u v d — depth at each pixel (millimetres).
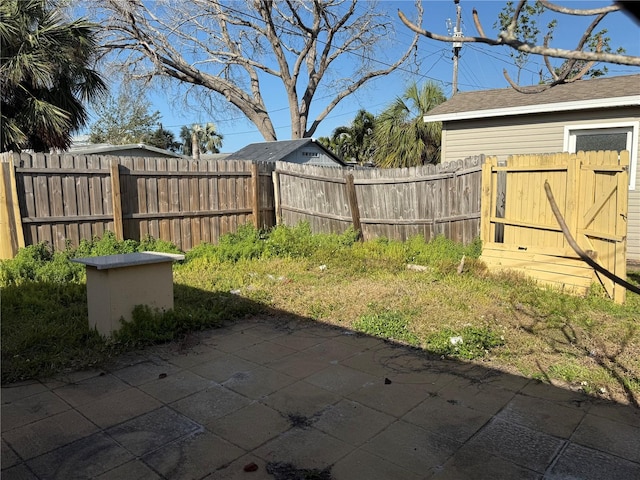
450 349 3996
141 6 17438
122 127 34875
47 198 6781
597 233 5660
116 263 4105
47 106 8844
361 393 3266
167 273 4609
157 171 7961
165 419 2906
